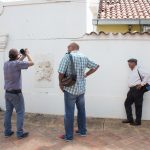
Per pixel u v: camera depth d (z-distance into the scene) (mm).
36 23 8656
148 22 11000
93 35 8250
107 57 8266
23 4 8672
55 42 8570
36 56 8719
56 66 8617
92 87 8406
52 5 8484
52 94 8719
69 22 8430
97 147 6328
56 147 6316
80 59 6488
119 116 8359
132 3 13375
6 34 8883
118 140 6750
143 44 8094
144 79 7684
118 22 11078
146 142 6652
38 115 8680
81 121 6902
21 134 6809
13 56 6641
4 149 6242
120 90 8297
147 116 8234
